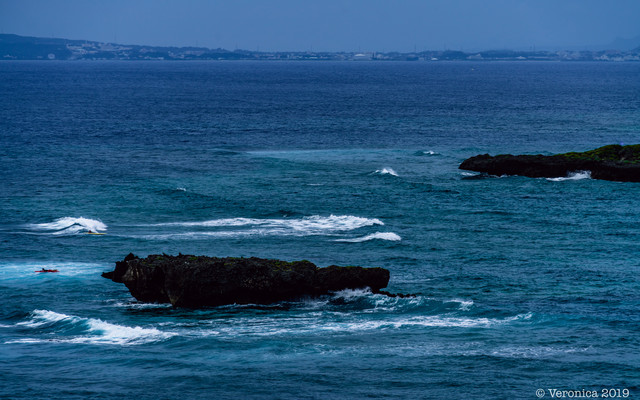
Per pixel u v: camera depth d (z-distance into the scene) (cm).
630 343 4691
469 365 4281
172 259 5747
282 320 5206
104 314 5388
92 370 4200
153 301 5719
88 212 9400
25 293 5962
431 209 9744
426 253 7544
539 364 4291
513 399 3803
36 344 4675
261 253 7431
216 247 7669
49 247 7625
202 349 4559
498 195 10625
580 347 4609
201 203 9988
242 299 5619
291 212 9438
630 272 6819
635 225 8831
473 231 8562
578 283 6431
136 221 8969
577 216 9325
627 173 11419
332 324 5112
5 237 8019
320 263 7056
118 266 5909
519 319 5262
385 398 3809
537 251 7662
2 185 11050
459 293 6084
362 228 8644
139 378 4069
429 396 3828
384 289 6181
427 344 4669
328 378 4075
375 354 4466
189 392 3888
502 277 6625
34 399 3766
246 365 4272
